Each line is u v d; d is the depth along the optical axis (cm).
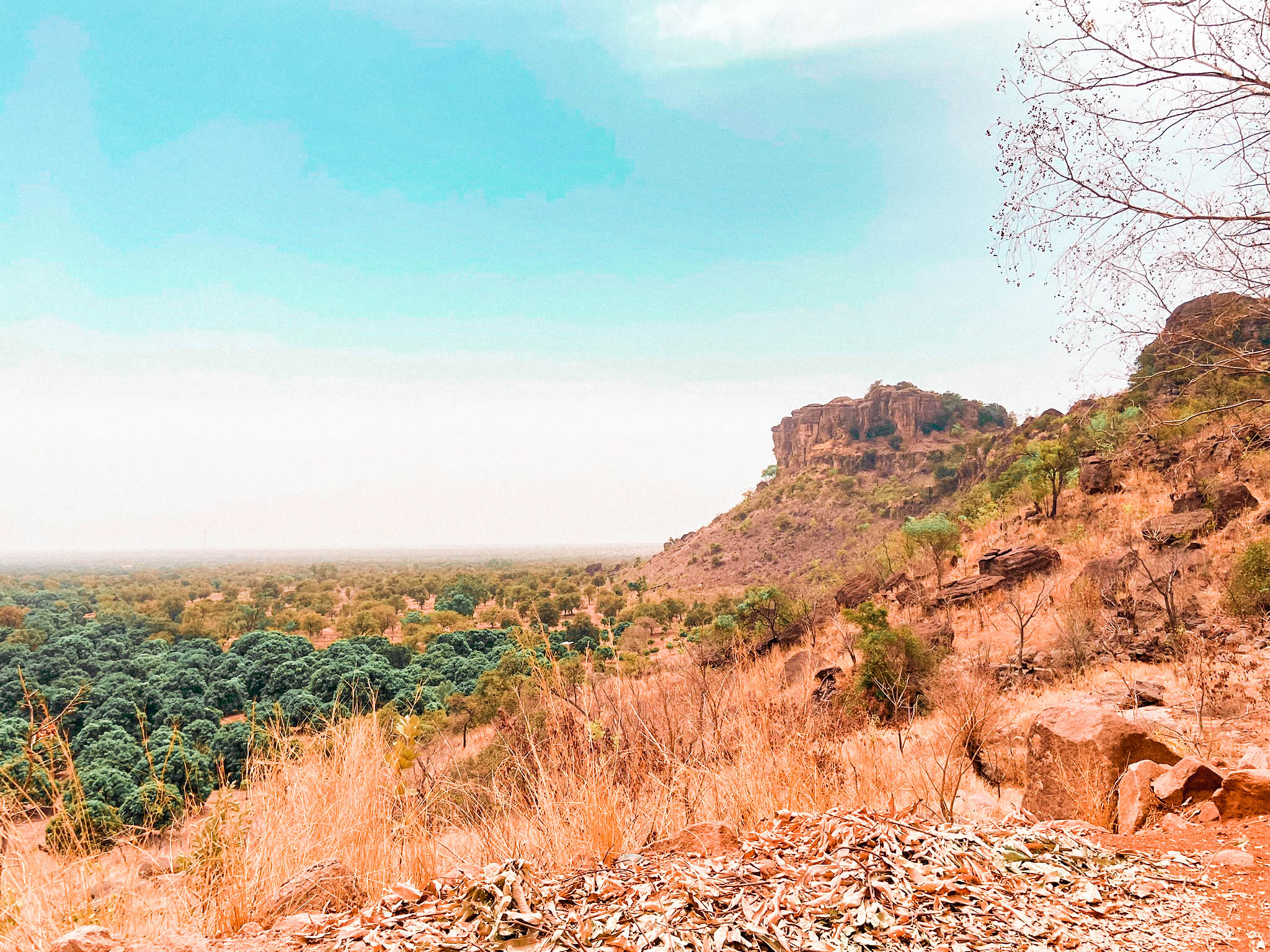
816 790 398
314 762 394
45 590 12044
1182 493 2048
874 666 1118
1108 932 228
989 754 679
